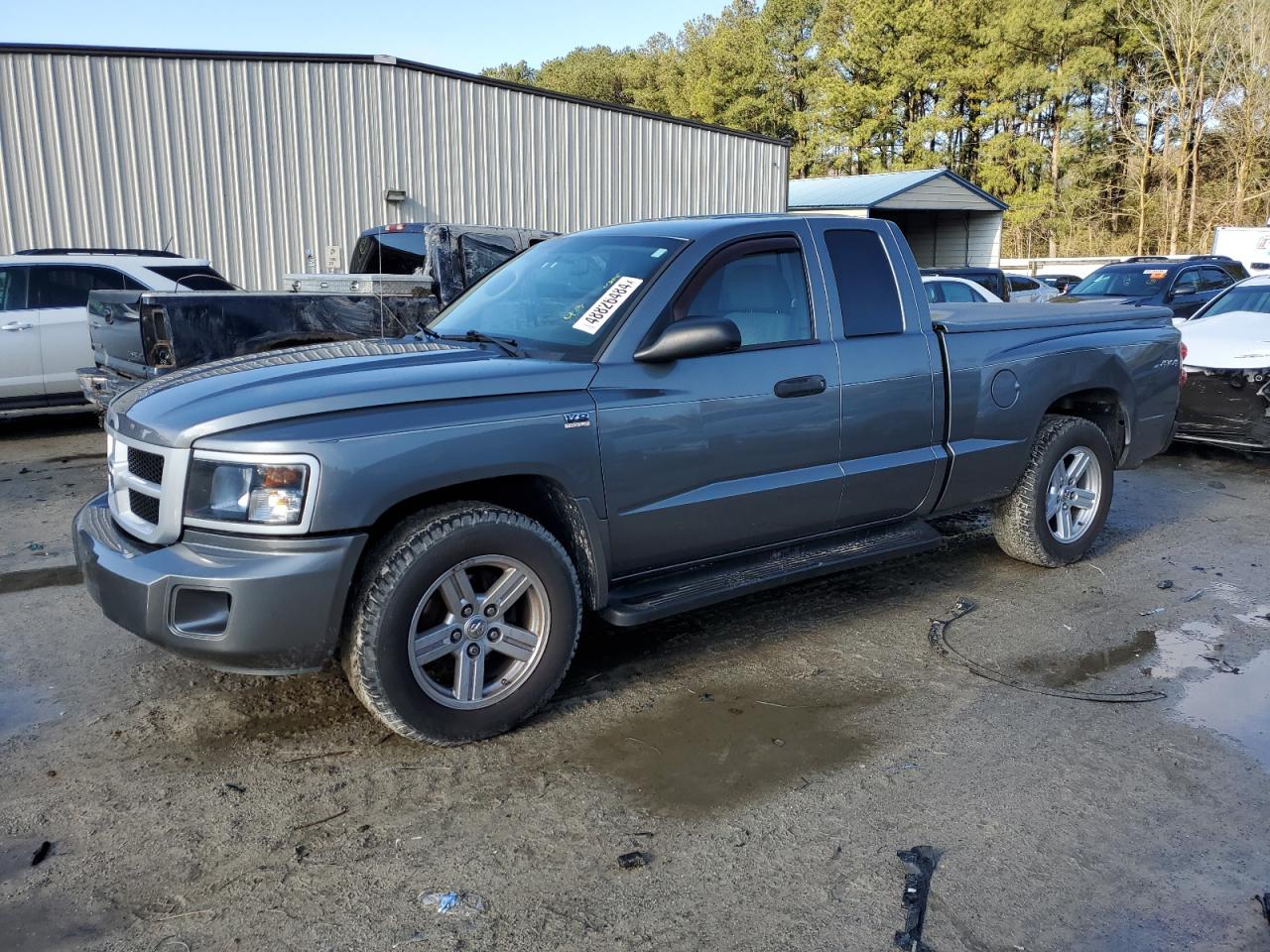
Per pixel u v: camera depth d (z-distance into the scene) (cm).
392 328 822
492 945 258
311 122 1608
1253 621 497
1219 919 270
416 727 343
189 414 330
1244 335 876
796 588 545
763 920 268
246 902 274
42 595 524
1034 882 286
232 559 316
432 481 335
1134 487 811
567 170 1875
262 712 388
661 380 391
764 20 5731
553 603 368
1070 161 4503
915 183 3203
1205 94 4162
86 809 319
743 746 364
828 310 450
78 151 1454
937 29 4472
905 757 357
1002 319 528
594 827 311
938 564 588
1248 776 345
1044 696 408
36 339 973
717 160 2080
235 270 1584
